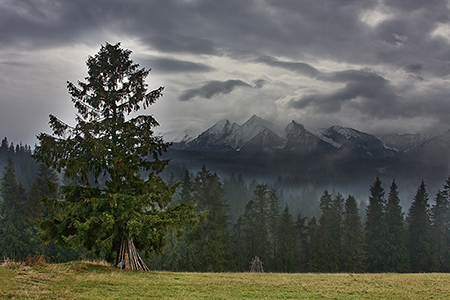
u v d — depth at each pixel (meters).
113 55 20.30
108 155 18.66
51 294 12.20
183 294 14.41
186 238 43.66
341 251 55.72
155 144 20.11
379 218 57.00
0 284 12.40
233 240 56.31
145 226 19.05
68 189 19.02
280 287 16.94
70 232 19.03
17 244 47.31
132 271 18.83
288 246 54.91
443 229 56.31
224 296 14.57
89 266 18.14
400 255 53.66
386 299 15.10
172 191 20.53
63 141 18.14
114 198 18.30
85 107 19.36
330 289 16.83
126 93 20.09
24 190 54.69
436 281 19.97
